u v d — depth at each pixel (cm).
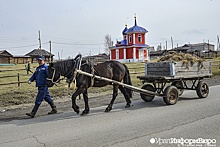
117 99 1123
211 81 1772
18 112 905
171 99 930
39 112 889
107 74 857
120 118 740
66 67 807
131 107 914
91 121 717
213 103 923
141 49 5159
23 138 575
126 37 5512
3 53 6931
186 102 964
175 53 1083
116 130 610
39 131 629
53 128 653
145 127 628
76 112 804
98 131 607
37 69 840
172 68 926
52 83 809
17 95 1216
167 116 741
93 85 834
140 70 2570
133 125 652
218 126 616
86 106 827
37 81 821
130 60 5197
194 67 1023
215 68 2620
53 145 518
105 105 982
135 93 1290
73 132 607
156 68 996
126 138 544
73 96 793
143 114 782
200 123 648
